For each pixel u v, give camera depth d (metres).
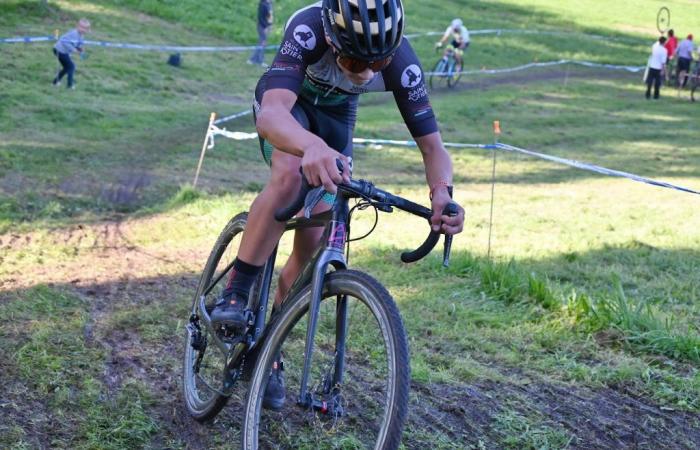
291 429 2.86
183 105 12.51
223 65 16.16
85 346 3.42
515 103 17.08
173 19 19.09
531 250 6.16
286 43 2.30
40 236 5.43
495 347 3.82
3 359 3.18
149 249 5.40
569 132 14.44
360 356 3.55
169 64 15.08
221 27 19.08
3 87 11.47
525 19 28.52
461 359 3.62
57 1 17.62
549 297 4.46
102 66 13.80
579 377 3.56
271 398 2.67
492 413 3.13
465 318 4.21
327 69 2.37
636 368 3.64
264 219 2.48
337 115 2.56
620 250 6.31
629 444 3.01
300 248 2.60
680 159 12.46
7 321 3.65
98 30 16.56
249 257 2.54
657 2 36.31
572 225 7.38
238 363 2.62
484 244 6.30
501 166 11.09
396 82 2.42
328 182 2.00
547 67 22.52
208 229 6.04
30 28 15.53
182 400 3.04
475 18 27.09
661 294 5.06
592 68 23.20
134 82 13.38
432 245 2.20
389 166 10.21
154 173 8.02
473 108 15.70
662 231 7.24
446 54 18.38
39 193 6.68
